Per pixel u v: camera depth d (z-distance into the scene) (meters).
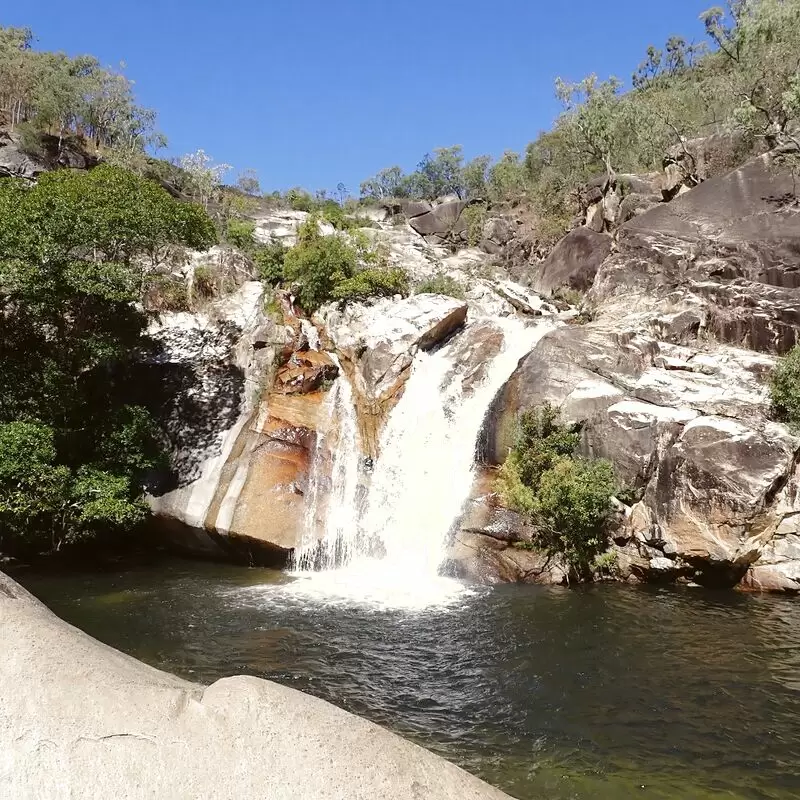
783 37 35.41
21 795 4.08
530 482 17.31
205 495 18.81
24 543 18.25
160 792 4.03
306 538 17.72
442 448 19.73
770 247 24.03
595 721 9.08
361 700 9.66
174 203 19.55
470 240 53.56
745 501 15.03
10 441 16.03
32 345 19.77
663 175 36.69
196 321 24.02
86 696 4.39
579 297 32.00
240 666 10.83
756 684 10.27
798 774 7.79
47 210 17.12
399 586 15.73
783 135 29.44
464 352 22.02
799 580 15.06
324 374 21.92
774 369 17.73
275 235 40.75
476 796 4.13
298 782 3.99
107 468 18.38
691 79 55.59
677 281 25.14
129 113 60.84
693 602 14.57
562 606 14.23
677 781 7.62
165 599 14.62
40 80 57.78
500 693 9.95
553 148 52.38
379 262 30.59
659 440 16.47
